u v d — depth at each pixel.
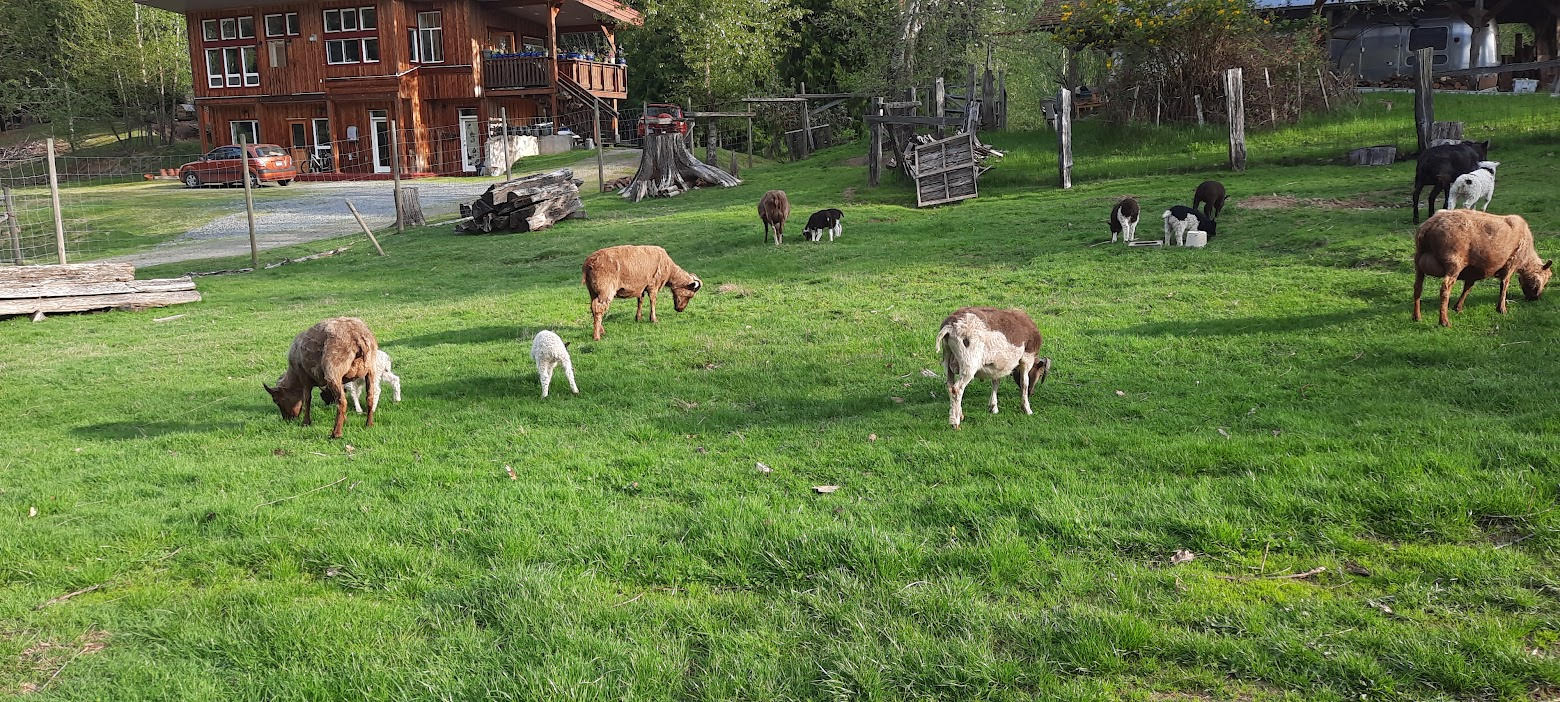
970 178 23.28
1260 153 23.80
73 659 4.79
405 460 7.88
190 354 13.12
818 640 4.75
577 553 5.77
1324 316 11.04
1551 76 31.14
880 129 26.84
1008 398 9.02
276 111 45.16
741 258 18.06
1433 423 7.30
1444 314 10.16
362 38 42.78
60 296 17.16
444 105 44.84
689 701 4.34
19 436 9.41
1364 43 32.47
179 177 40.66
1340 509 5.77
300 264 21.78
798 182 29.23
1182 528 5.71
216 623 5.09
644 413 9.24
